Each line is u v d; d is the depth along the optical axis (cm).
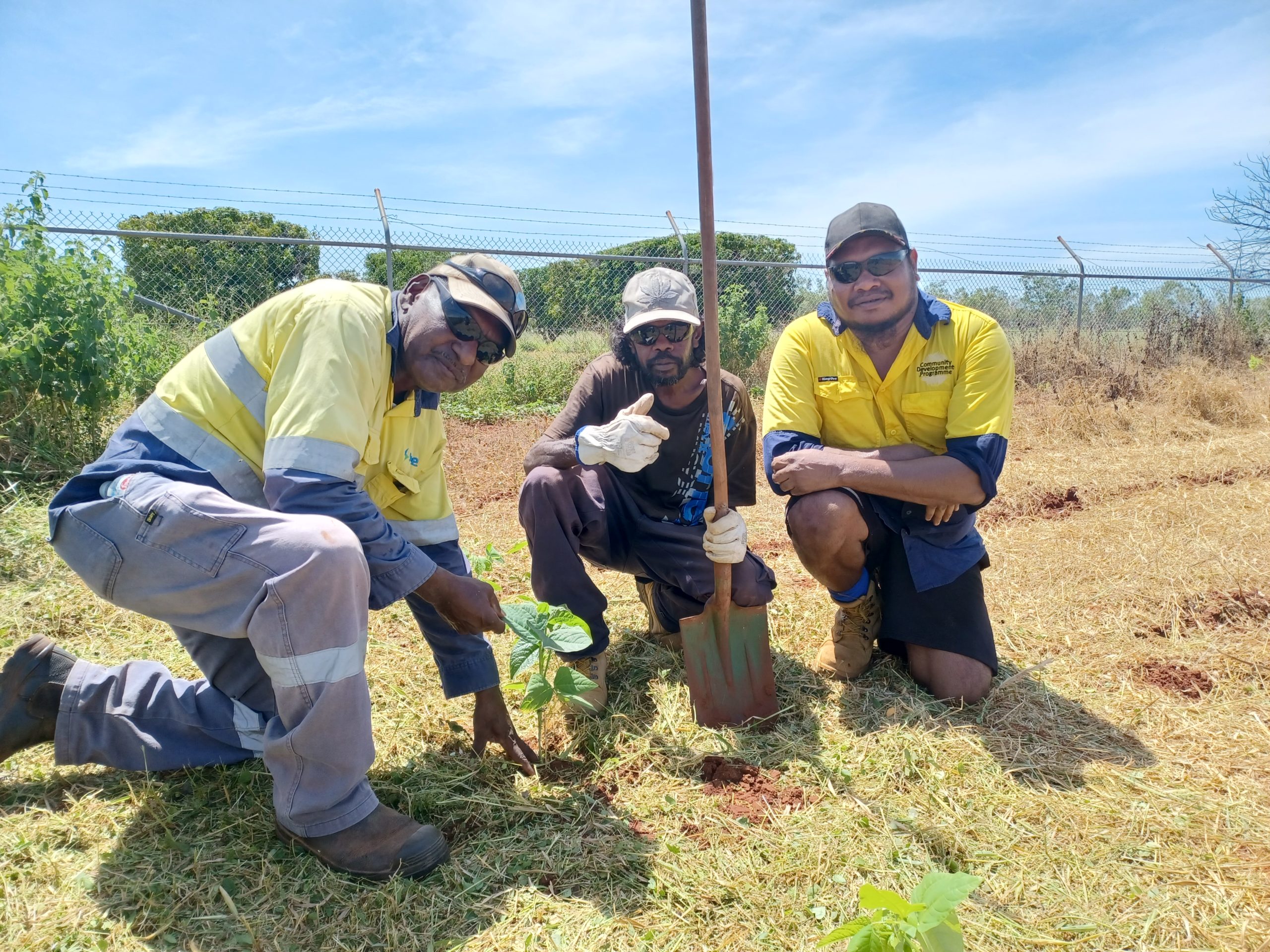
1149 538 438
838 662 301
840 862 204
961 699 279
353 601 187
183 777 227
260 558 184
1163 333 1125
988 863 204
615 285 1046
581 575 279
